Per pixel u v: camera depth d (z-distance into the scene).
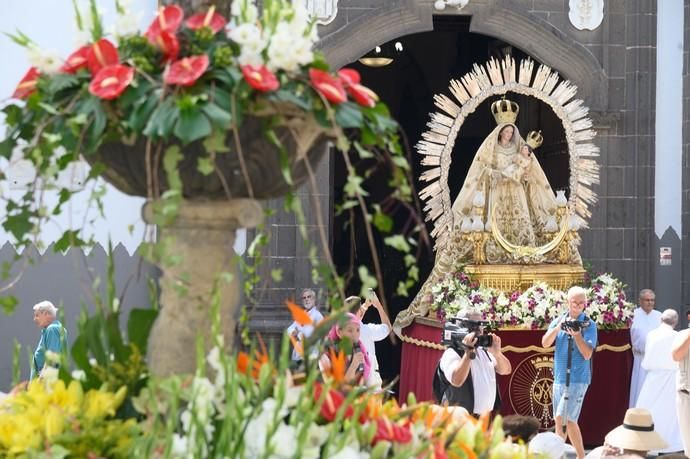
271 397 4.30
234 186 4.54
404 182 4.64
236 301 4.75
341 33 17.16
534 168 16.11
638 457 6.87
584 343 13.04
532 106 18.98
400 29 17.36
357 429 4.15
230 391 4.04
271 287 16.59
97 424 4.34
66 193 4.81
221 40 4.61
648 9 17.75
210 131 4.21
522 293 15.17
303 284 16.70
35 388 4.59
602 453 7.78
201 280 4.64
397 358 21.70
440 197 16.05
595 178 16.36
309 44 4.57
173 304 4.65
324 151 4.90
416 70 24.50
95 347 4.75
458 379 10.88
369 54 23.81
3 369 16.47
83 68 4.54
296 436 4.04
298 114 4.45
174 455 3.99
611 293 15.09
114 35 4.67
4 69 16.61
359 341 9.49
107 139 4.46
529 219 16.05
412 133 24.78
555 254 15.95
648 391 13.93
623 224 17.61
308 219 16.75
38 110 4.51
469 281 15.45
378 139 4.66
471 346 10.85
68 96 4.50
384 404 4.86
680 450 13.89
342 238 22.98
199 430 3.93
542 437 6.80
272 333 16.42
